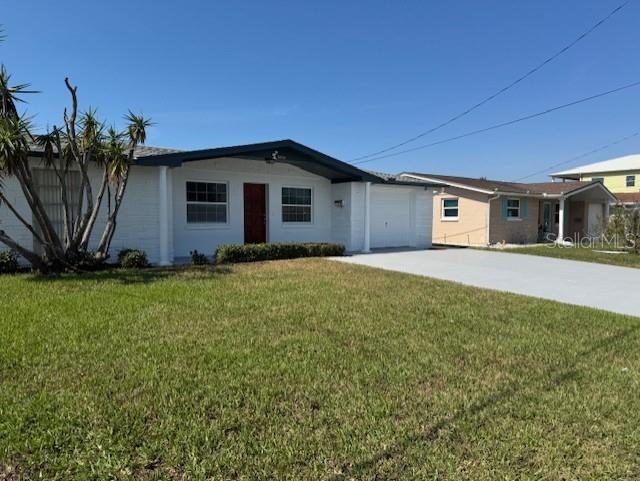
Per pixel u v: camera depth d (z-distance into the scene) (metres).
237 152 11.09
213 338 4.36
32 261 7.88
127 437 2.50
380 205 15.88
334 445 2.50
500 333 4.84
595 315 5.82
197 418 2.75
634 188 34.84
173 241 11.59
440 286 7.73
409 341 4.45
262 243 12.60
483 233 19.73
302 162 12.54
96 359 3.71
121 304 5.66
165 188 10.16
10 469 2.21
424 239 17.14
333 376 3.48
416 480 2.21
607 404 3.09
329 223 14.94
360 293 6.82
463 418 2.85
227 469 2.26
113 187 9.94
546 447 2.52
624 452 2.48
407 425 2.74
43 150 8.64
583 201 24.75
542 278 9.36
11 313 5.11
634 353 4.26
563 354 4.18
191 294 6.39
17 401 2.90
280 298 6.28
